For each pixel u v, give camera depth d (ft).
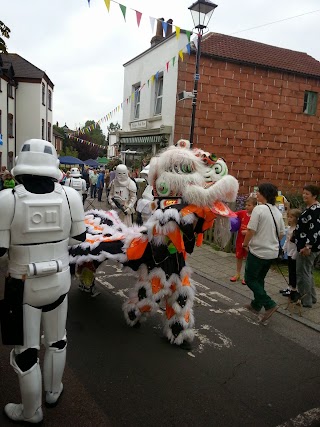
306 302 15.85
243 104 41.37
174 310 11.74
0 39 31.73
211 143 40.78
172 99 39.52
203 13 25.59
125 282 17.89
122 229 12.97
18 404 8.45
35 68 79.00
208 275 19.98
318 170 47.01
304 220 14.84
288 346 12.53
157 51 42.80
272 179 44.57
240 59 40.06
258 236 13.73
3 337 7.60
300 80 43.60
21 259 7.45
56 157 7.97
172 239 11.08
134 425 8.41
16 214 7.17
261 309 15.53
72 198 8.08
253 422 8.71
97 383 9.87
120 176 23.16
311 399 9.71
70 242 8.39
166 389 9.78
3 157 68.08
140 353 11.50
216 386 10.04
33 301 7.61
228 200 11.42
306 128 45.14
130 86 50.98
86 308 14.66
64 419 8.47
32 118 76.23
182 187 11.18
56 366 8.49
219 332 13.25
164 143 39.88
